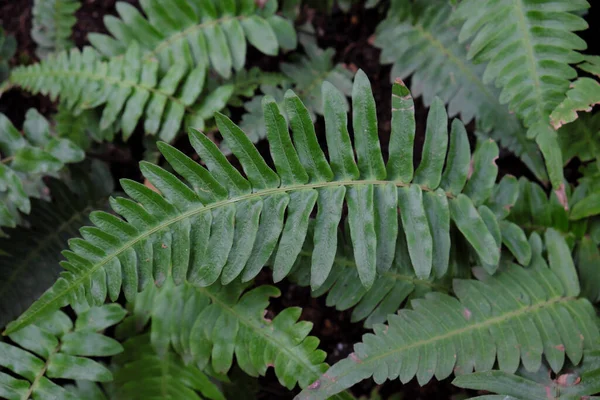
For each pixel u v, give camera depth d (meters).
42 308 0.59
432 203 0.62
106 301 0.69
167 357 0.68
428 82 0.71
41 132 0.72
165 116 0.71
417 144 0.75
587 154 0.67
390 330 0.61
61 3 0.78
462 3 0.65
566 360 0.63
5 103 0.79
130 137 0.76
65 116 0.73
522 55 0.63
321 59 0.75
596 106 0.68
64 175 0.74
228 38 0.72
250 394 0.72
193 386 0.68
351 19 0.77
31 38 0.80
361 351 0.61
